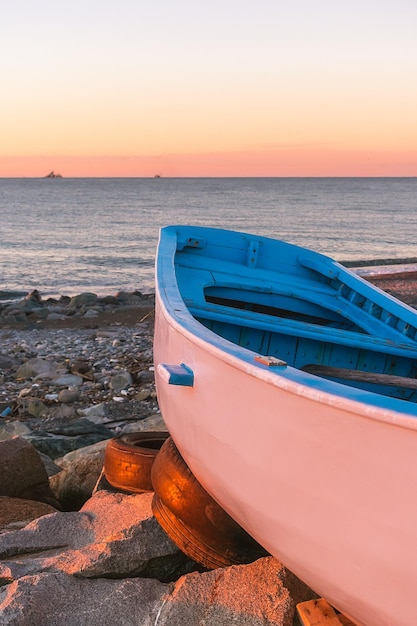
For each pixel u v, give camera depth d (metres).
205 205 136.75
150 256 49.44
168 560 4.29
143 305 22.59
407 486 2.38
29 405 10.66
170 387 4.14
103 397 11.41
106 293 32.91
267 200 163.88
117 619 3.69
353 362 5.95
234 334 5.86
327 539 2.82
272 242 8.11
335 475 2.67
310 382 2.74
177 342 4.06
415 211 120.75
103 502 5.23
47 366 13.18
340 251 56.94
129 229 75.62
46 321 19.69
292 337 5.92
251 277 7.38
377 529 2.55
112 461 5.53
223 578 3.87
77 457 6.71
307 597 3.79
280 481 3.01
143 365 13.61
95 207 126.00
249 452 3.19
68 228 76.50
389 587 2.60
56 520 4.94
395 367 5.94
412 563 2.46
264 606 3.61
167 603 3.73
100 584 4.00
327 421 2.63
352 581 2.78
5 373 13.23
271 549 3.38
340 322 7.36
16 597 3.77
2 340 16.59
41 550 4.66
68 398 11.19
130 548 4.24
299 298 7.10
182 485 4.27
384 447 2.42
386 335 6.34
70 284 36.19
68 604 3.81
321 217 102.94
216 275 7.09
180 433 4.13
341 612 3.19
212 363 3.44
